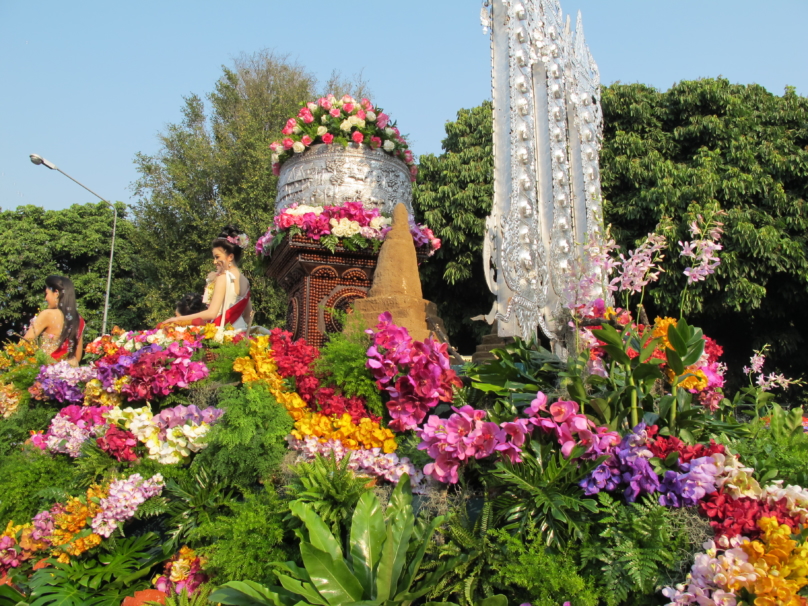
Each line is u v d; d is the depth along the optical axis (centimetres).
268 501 307
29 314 2388
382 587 240
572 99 729
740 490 233
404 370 331
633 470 254
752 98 1396
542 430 282
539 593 236
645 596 235
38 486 379
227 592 265
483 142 1526
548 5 692
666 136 1367
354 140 545
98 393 421
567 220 647
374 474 315
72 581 321
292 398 351
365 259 525
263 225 1563
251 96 1853
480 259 1424
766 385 378
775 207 1221
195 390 400
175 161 1762
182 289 1711
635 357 299
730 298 1142
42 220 2491
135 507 327
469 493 291
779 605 199
